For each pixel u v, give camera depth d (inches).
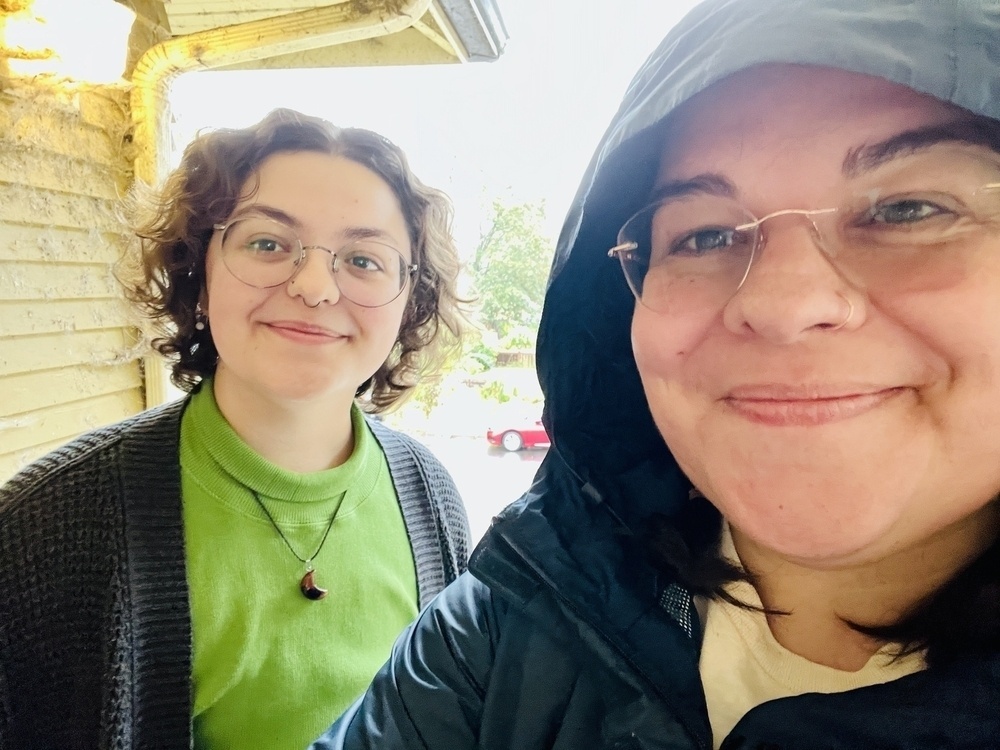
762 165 17.0
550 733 22.9
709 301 18.0
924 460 15.6
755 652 21.3
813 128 16.4
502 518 25.2
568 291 25.0
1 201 64.0
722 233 18.3
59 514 32.4
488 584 24.4
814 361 15.9
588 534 23.9
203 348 44.4
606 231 24.5
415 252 44.4
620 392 25.7
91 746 30.6
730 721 21.0
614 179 22.0
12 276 65.4
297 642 35.5
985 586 17.5
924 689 17.3
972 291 14.5
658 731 20.8
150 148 80.8
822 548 16.5
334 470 39.6
